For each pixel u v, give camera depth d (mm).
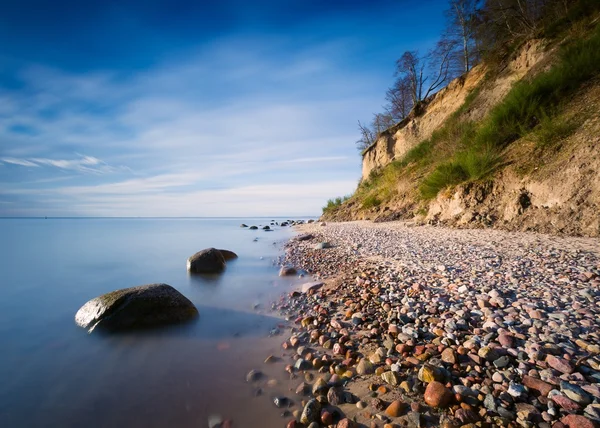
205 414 1836
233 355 2602
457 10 23047
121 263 7922
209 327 3260
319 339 2742
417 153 15141
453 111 17031
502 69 13898
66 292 5094
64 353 2719
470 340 2229
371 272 4801
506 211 7215
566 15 11570
